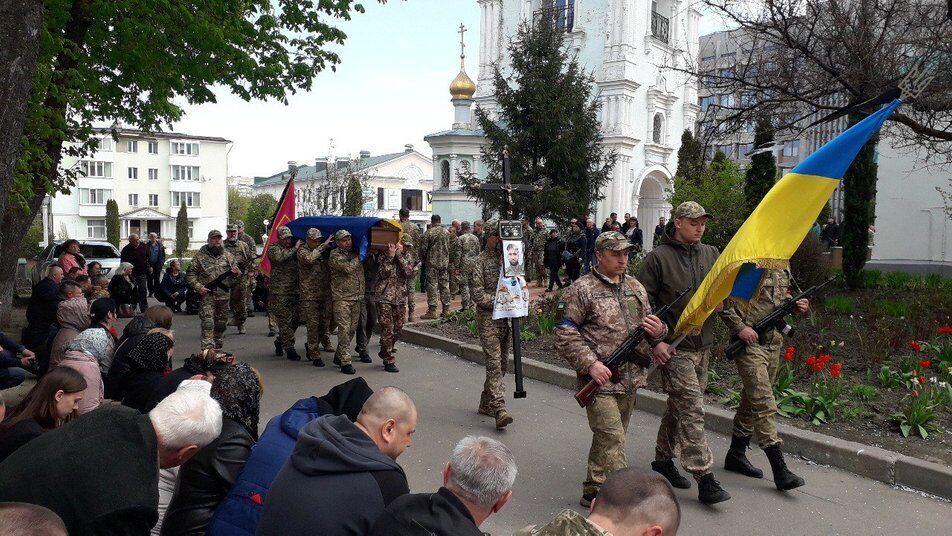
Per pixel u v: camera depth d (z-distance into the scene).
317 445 2.77
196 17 12.59
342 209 36.25
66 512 2.33
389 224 9.22
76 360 5.28
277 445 3.25
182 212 59.81
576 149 23.23
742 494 5.23
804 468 5.75
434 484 5.48
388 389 3.27
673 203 18.39
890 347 9.19
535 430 6.78
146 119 15.84
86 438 2.49
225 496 3.24
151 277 19.02
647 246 37.81
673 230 5.29
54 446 2.46
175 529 3.19
